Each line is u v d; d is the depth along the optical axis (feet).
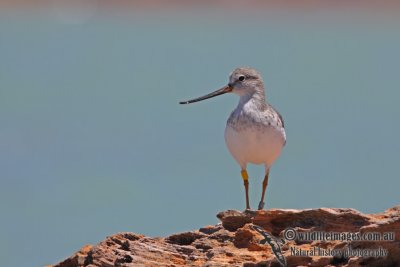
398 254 44.45
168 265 47.39
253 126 59.62
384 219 45.93
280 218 49.11
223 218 50.29
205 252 48.52
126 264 47.60
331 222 47.85
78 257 50.83
